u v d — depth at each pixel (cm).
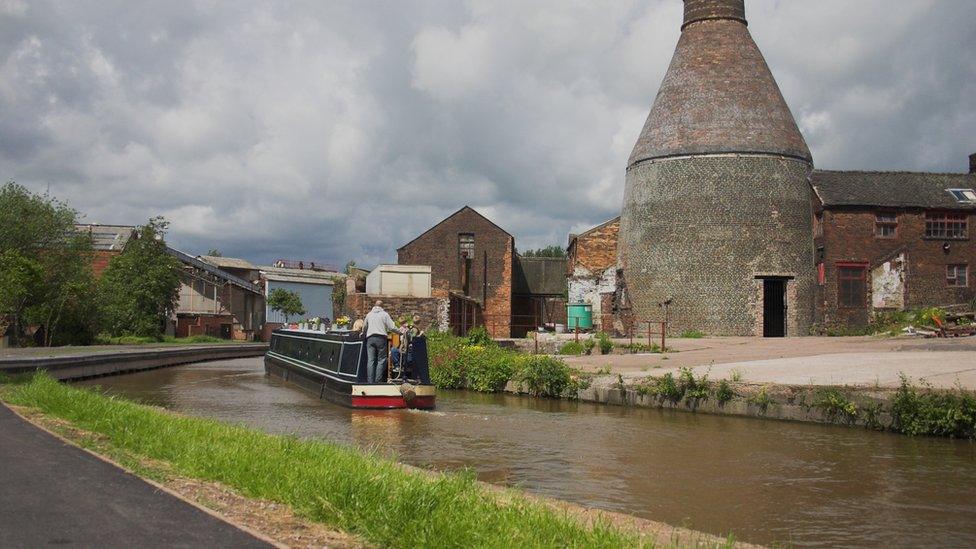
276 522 619
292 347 2762
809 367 1825
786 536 793
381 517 620
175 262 5856
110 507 634
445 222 5588
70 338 4591
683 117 3966
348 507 649
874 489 997
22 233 4362
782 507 909
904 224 3953
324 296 8956
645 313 4003
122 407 1298
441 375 2381
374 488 693
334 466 802
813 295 3934
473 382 2292
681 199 3897
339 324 2488
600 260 4872
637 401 1831
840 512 886
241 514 636
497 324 5500
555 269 6200
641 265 4050
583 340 3141
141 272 5634
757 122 3891
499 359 2292
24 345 4222
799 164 3938
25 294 4153
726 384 1666
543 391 2077
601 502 930
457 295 4475
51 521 588
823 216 3922
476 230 5575
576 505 836
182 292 6800
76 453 859
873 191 3984
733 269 3794
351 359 1941
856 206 3906
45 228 4475
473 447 1289
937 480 1045
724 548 645
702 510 895
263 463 815
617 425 1535
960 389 1360
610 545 584
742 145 3841
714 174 3844
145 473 765
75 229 4797
